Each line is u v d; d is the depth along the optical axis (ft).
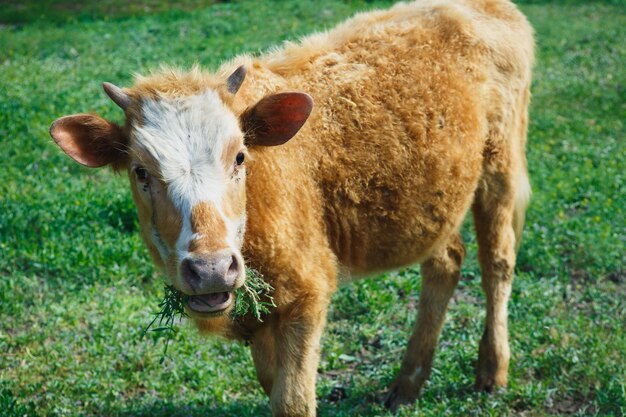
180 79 15.26
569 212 31.32
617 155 36.14
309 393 16.66
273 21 64.90
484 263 21.20
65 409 19.11
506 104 20.65
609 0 75.61
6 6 74.38
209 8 72.02
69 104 41.09
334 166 17.34
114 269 25.75
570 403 19.74
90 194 30.71
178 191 14.05
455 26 20.03
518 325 23.18
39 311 23.66
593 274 26.32
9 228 27.91
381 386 21.15
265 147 16.14
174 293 15.79
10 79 45.91
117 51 54.85
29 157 34.58
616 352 21.07
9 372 21.01
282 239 16.08
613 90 47.24
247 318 16.74
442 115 18.83
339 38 19.13
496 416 19.04
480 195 20.84
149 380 20.80
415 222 18.66
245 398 20.31
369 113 17.94
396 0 73.26
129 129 15.06
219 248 13.56
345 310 24.79
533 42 22.77
